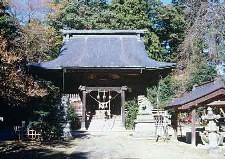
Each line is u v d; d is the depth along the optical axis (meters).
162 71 33.50
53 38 44.72
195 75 39.38
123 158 17.06
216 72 38.94
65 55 34.31
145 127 27.00
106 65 32.12
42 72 32.22
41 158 16.81
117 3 50.09
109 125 32.53
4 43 15.32
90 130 30.09
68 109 28.09
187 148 20.45
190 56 42.47
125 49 35.22
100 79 33.84
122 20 48.91
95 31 36.81
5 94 16.55
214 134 20.33
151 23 50.69
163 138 25.39
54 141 23.36
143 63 32.75
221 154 18.22
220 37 36.53
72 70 32.09
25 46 30.00
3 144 20.95
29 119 23.67
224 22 36.12
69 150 19.45
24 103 23.64
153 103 37.78
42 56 40.06
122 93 32.81
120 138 26.03
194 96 20.86
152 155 17.97
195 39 39.03
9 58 14.77
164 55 51.34
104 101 34.41
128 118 32.44
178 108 21.84
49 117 24.33
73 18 48.91
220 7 36.53
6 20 24.69
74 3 50.34
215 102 20.23
